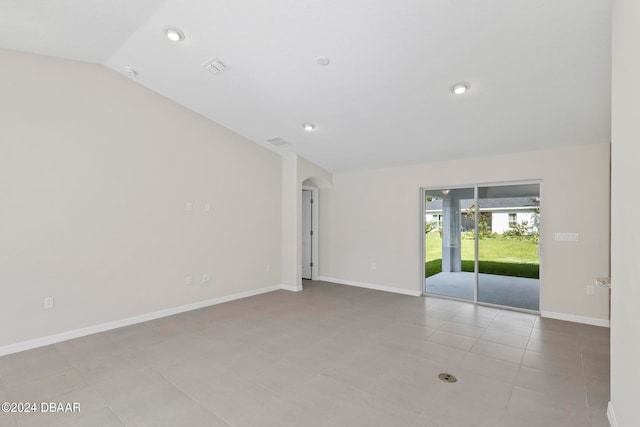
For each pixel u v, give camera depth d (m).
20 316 3.16
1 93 3.07
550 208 4.33
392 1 2.37
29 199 3.21
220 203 5.02
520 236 4.72
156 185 4.23
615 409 1.95
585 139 4.01
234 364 2.91
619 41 1.86
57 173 3.39
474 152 4.79
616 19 1.94
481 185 5.02
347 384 2.56
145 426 2.04
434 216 5.52
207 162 4.84
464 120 3.91
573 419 2.11
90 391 2.44
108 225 3.78
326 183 6.68
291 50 3.07
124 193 3.92
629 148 1.65
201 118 4.77
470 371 2.78
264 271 5.74
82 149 3.58
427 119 4.00
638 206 1.48
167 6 2.67
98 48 3.31
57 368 2.81
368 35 2.74
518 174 4.58
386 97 3.65
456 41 2.66
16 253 3.14
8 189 3.09
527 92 3.22
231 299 5.16
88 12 2.69
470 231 5.15
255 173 5.59
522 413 2.18
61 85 3.44
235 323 4.04
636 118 1.51
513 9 2.29
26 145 3.20
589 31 2.39
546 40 2.53
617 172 1.94
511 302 4.79
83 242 3.58
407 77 3.23
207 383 2.57
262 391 2.46
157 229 4.24
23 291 3.18
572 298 4.16
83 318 3.58
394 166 5.79
